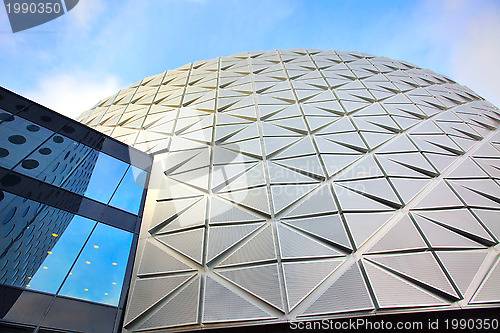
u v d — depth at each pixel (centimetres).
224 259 807
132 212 979
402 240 820
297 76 1855
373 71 2058
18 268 632
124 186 1041
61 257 719
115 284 760
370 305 675
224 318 673
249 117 1424
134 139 1454
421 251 797
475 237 841
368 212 912
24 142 854
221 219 916
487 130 1513
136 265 838
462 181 1057
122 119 1742
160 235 920
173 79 2122
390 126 1376
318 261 778
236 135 1304
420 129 1390
